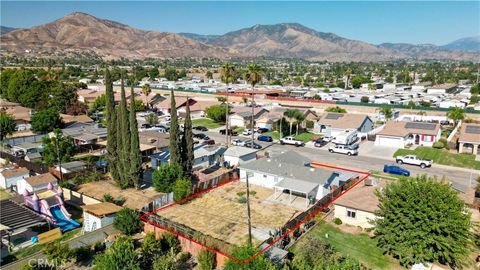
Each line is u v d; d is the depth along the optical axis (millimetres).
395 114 100625
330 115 85250
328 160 62906
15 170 53219
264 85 186750
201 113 110875
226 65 75750
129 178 48875
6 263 32250
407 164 60656
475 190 46250
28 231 38312
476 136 65688
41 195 42312
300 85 195250
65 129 78188
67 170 54000
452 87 152625
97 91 143125
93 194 47562
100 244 34156
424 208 28703
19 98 113375
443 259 30219
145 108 118062
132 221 36844
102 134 74062
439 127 73562
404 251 29469
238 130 87875
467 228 29750
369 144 73875
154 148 63000
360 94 139125
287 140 74312
